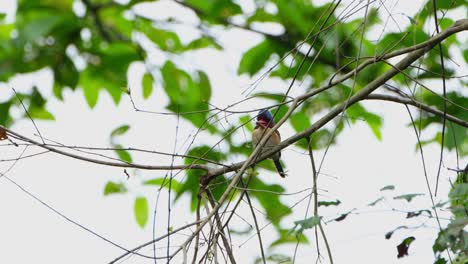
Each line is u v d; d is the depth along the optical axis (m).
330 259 6.34
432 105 11.24
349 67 12.32
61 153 7.94
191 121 10.66
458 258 6.59
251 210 7.39
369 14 8.11
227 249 7.00
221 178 9.59
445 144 10.39
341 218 6.22
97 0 15.48
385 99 8.64
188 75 14.62
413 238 6.51
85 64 15.04
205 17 14.58
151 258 6.35
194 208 10.40
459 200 6.57
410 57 8.27
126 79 14.78
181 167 8.23
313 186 6.71
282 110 10.77
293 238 8.55
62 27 14.41
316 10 12.96
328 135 11.51
